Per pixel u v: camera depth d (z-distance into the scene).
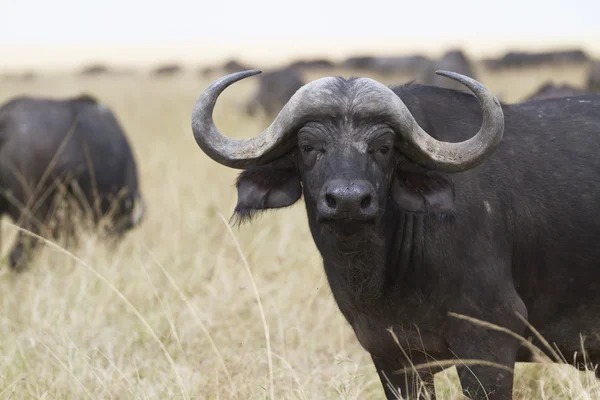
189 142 53.44
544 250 16.48
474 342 15.77
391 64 169.88
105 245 28.88
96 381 18.75
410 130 14.99
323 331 22.28
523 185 16.45
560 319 16.94
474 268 15.71
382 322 16.47
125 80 162.75
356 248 15.34
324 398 18.20
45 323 21.89
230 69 173.50
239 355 19.80
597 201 16.56
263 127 77.00
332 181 14.18
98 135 31.88
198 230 30.50
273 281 25.03
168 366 19.52
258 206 16.00
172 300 23.11
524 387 18.41
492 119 14.77
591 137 17.06
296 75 88.88
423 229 15.79
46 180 30.53
